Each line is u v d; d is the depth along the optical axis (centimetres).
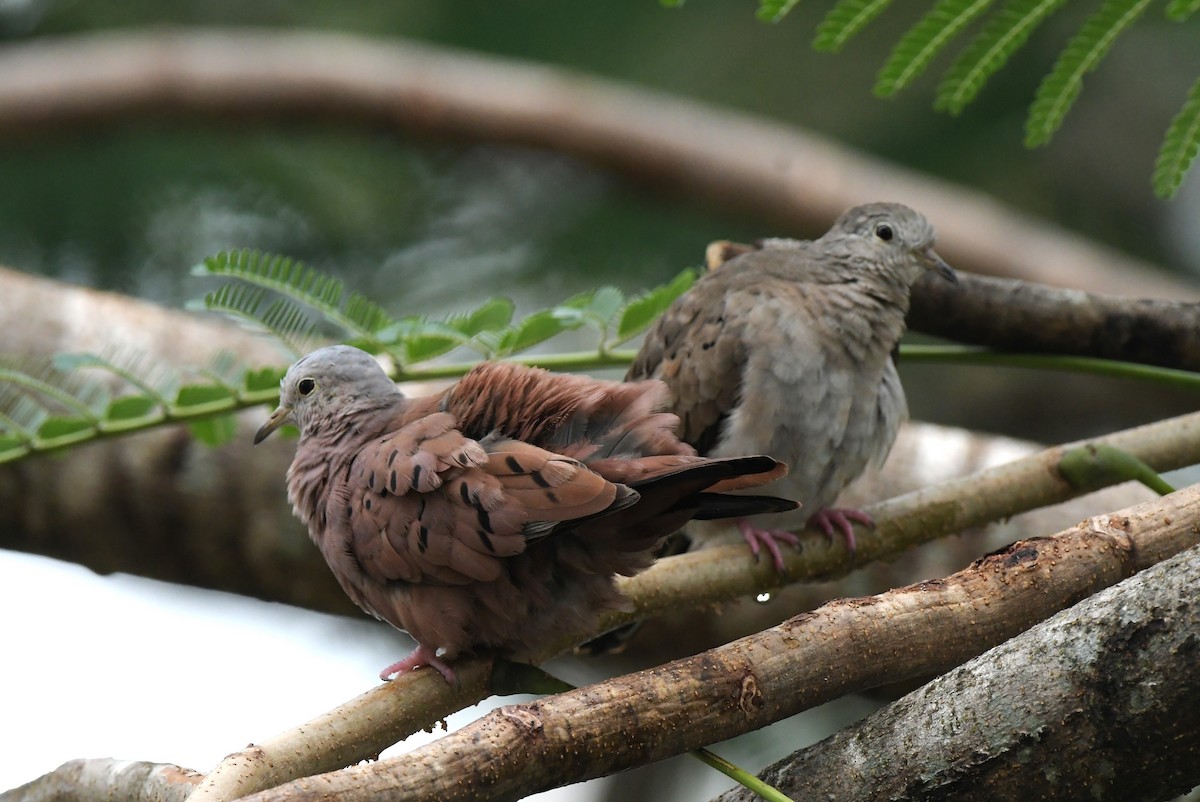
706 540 989
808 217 1543
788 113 1600
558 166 1605
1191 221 1647
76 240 1495
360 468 754
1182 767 584
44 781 695
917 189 1531
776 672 644
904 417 1032
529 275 1545
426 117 1570
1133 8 831
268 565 1174
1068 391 1684
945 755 611
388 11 1641
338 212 1532
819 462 977
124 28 1656
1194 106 847
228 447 1148
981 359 962
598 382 727
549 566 722
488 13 1622
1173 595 585
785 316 974
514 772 589
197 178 1533
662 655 1178
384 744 677
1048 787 598
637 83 1606
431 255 1543
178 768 662
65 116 1544
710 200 1577
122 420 891
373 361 838
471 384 750
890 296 994
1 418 880
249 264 868
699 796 1491
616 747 609
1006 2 825
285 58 1562
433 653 754
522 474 698
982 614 680
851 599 679
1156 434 862
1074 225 1631
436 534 714
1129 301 933
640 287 1556
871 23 1560
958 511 877
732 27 1586
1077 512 1126
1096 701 588
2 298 1177
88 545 1188
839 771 630
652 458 681
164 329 1187
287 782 596
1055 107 856
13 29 1658
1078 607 614
